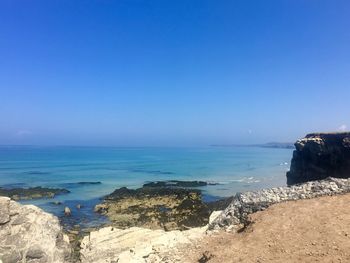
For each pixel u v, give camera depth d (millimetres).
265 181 81438
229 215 21719
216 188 69688
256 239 18391
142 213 43188
